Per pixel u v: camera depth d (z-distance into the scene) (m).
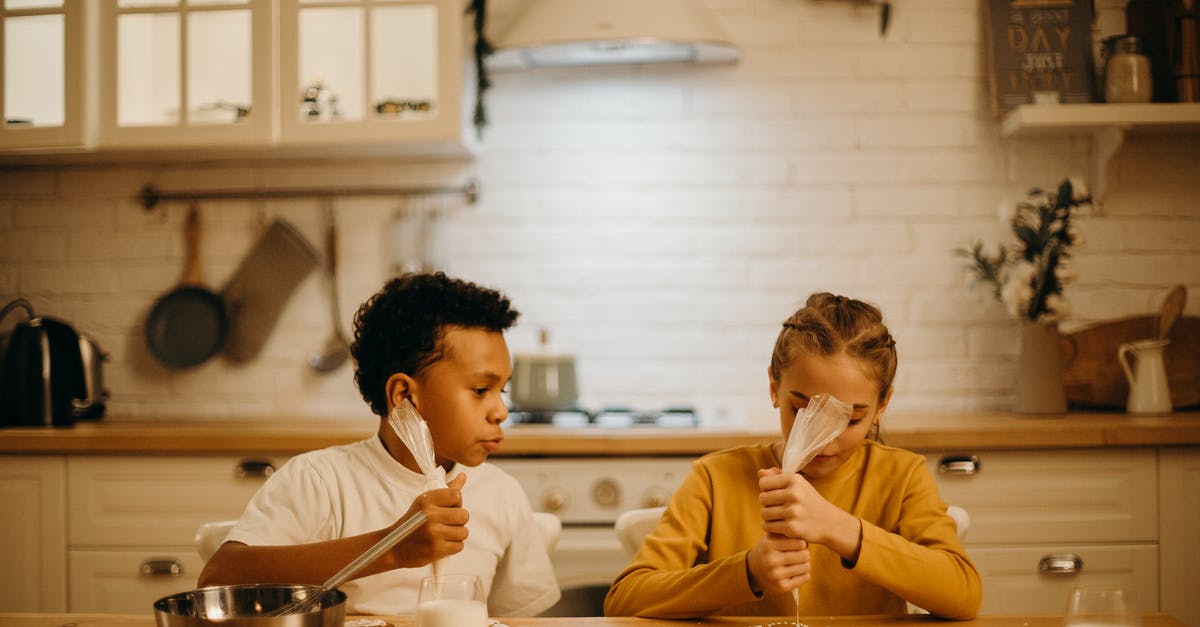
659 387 2.94
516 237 2.97
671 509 1.42
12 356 2.55
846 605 1.35
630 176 2.96
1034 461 2.29
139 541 2.38
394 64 2.94
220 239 3.02
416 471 1.33
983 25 2.91
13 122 2.79
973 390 2.89
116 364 3.00
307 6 2.69
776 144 2.94
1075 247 2.62
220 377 2.99
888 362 1.31
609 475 2.33
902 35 2.93
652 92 2.95
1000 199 2.91
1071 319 2.88
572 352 2.72
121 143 2.73
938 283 2.91
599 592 1.83
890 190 2.92
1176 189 2.88
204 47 2.95
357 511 1.32
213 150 2.82
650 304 2.95
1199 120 2.63
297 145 2.71
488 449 1.25
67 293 3.02
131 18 2.95
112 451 2.38
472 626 0.95
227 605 0.96
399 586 1.31
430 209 2.99
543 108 2.97
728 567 1.14
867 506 1.40
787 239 2.94
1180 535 2.27
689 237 2.95
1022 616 1.16
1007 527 2.29
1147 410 2.61
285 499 1.30
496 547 1.43
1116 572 2.28
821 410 1.07
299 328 2.99
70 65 2.72
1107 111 2.67
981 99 2.92
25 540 2.39
